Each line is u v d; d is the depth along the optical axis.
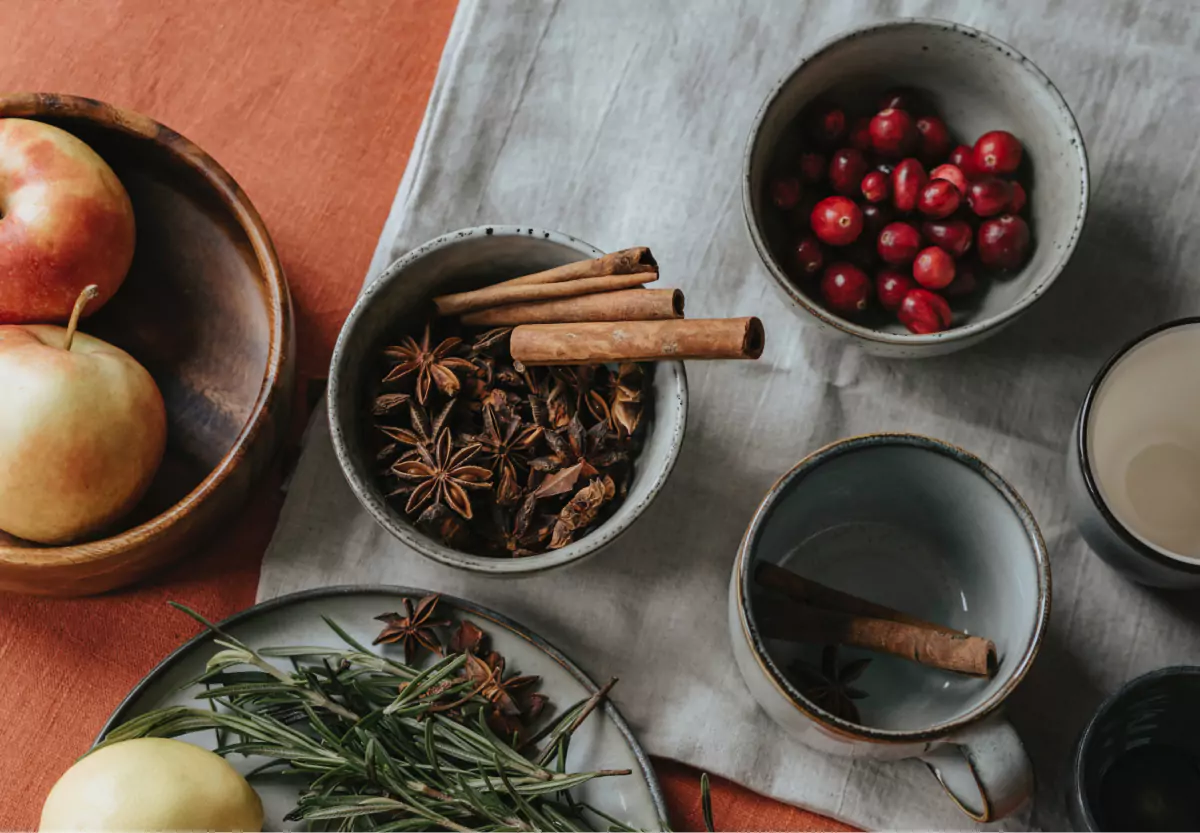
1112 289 1.09
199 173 0.99
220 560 1.06
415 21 1.14
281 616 0.98
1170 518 1.02
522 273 1.00
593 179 1.10
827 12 1.11
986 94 1.04
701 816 1.03
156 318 1.06
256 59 1.13
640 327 0.87
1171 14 1.10
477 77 1.10
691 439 1.07
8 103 0.97
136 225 1.05
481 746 0.88
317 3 1.14
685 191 1.10
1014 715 1.03
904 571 1.03
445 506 0.93
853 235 1.03
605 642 1.04
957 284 1.04
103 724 1.03
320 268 1.11
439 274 0.97
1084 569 1.05
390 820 0.94
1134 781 0.99
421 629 0.98
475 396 0.98
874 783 1.02
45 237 0.96
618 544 1.05
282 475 1.08
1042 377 1.08
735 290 1.09
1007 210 1.03
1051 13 1.11
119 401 0.95
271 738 0.88
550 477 0.94
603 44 1.11
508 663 0.99
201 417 1.05
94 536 0.98
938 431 1.08
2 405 0.92
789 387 1.08
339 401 0.92
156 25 1.13
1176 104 1.10
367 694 0.95
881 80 1.06
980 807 0.91
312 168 1.12
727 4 1.12
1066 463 1.02
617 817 0.97
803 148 1.07
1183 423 1.01
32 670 1.04
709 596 1.05
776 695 0.89
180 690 0.94
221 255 1.05
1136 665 1.04
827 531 1.03
